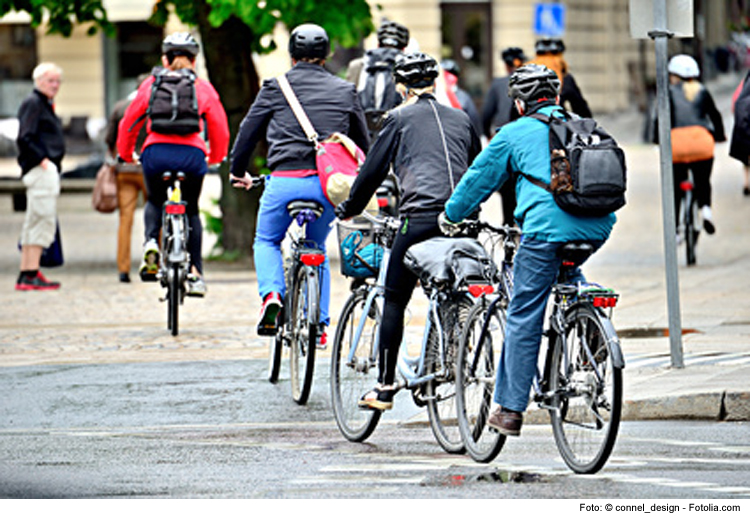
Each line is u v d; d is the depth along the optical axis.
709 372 25.52
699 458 20.41
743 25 153.12
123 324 35.19
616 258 47.44
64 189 75.06
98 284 43.78
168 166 32.53
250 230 48.94
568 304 19.22
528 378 19.36
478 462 20.33
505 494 18.30
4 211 73.94
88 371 28.58
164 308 38.03
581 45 114.75
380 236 22.17
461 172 21.19
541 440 22.17
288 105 25.78
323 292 25.36
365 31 46.62
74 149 102.75
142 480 19.50
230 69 48.09
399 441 22.45
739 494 18.09
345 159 25.23
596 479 19.05
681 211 45.12
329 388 26.84
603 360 18.64
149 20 50.47
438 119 21.44
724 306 34.94
